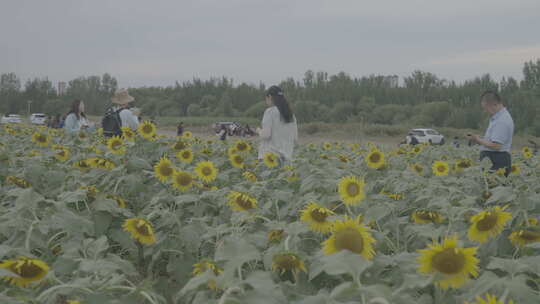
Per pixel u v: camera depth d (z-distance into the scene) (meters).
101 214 3.40
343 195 3.41
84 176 4.75
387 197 4.09
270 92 6.90
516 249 2.85
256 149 9.97
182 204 4.30
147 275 3.32
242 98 131.50
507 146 6.78
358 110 105.25
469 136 6.97
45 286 2.16
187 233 3.28
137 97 151.75
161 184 4.86
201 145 9.20
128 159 4.90
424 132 48.66
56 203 3.15
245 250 1.96
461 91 112.81
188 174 4.47
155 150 7.00
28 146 8.23
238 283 1.71
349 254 1.67
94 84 162.25
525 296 1.80
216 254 1.98
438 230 2.84
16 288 2.00
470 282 2.02
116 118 8.34
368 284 2.18
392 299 1.57
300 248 2.80
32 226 2.84
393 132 68.25
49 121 32.91
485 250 2.82
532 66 111.25
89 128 10.41
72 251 2.53
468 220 3.40
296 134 7.09
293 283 2.39
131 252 3.35
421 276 1.95
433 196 3.86
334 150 10.16
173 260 3.30
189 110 129.50
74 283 1.96
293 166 6.09
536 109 81.94
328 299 1.56
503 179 5.70
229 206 3.93
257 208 3.53
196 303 1.96
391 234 3.31
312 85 140.38
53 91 141.00
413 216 3.46
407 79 129.88
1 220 3.16
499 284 1.86
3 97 135.38
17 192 3.26
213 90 140.88
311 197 3.70
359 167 6.46
